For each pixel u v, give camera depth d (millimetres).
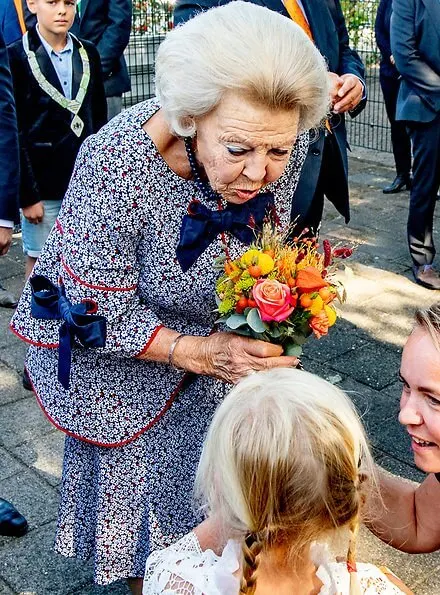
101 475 2387
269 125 1779
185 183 2064
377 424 3820
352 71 3598
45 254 2285
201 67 1747
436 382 1596
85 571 2957
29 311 2311
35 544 3088
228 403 1519
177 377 2316
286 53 1756
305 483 1418
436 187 5113
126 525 2424
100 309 2156
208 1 3234
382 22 6648
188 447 2377
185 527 2420
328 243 2031
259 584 1552
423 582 2928
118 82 5836
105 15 5512
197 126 1868
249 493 1438
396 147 7059
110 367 2279
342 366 4332
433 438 1639
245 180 1870
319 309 1923
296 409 1466
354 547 1566
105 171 2041
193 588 1601
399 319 4832
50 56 4078
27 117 4055
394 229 6324
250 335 2002
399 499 1910
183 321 2301
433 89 4891
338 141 3559
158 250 2125
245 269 1937
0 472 3512
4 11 5074
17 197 3592
